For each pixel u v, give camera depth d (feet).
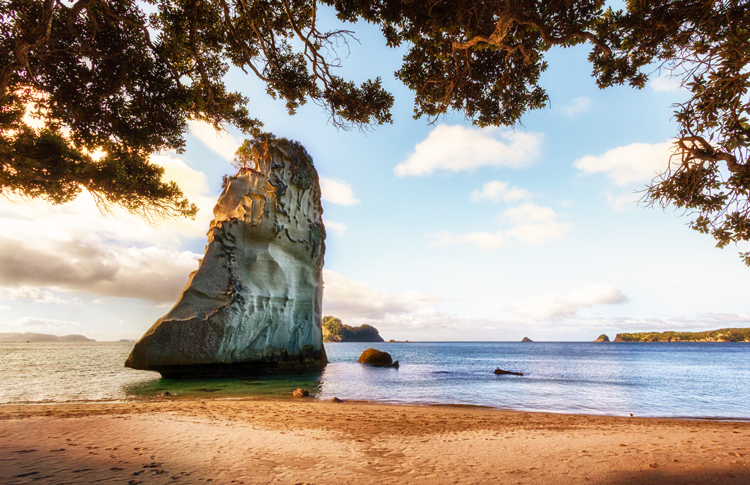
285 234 93.61
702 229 21.36
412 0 22.49
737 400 55.42
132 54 32.50
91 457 13.06
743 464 14.75
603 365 140.26
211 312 73.72
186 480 11.04
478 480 12.23
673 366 134.82
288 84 33.14
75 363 125.39
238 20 31.22
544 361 168.04
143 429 19.08
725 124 18.78
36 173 37.81
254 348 82.28
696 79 19.22
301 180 99.14
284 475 12.19
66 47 31.01
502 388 64.90
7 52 28.78
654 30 22.31
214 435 18.62
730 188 19.22
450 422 28.55
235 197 91.86
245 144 100.94
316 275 106.11
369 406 38.86
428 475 12.73
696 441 20.74
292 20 25.96
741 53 17.33
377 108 32.76
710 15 18.98
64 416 23.49
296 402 41.78
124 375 79.51
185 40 32.48
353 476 12.40
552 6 23.15
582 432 24.61
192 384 63.00
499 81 30.27
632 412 44.42
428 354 256.32
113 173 41.22
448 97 30.27
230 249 82.64
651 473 13.30
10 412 26.58
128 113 37.04
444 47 28.63
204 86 34.37
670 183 21.36
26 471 10.93
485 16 23.08
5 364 117.08
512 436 22.04
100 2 26.45
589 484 11.99
